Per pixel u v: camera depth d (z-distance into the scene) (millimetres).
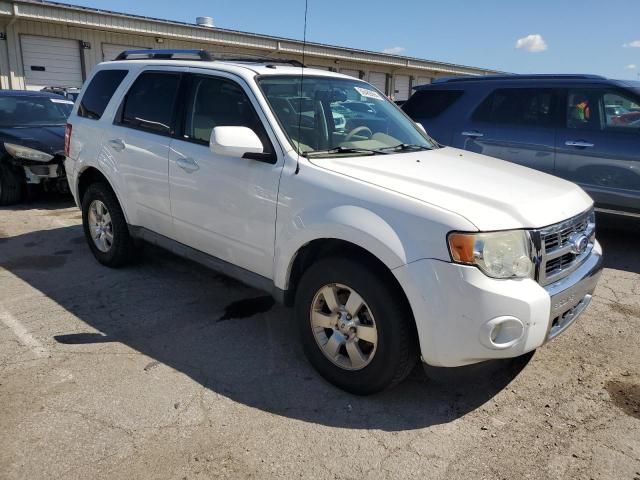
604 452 2707
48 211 7547
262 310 4301
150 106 4465
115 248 4961
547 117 6262
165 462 2561
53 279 4879
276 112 3557
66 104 9383
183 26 20188
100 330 3898
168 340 3773
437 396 3166
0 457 2564
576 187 3600
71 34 18156
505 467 2590
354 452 2672
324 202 3076
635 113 5723
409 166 3396
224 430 2809
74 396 3062
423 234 2695
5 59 16844
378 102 4477
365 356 3053
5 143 7590
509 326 2645
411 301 2713
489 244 2625
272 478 2486
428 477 2516
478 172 3445
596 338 3928
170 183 4129
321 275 3113
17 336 3775
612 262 5727
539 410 3053
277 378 3318
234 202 3609
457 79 7184
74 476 2455
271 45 23188
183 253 4230
